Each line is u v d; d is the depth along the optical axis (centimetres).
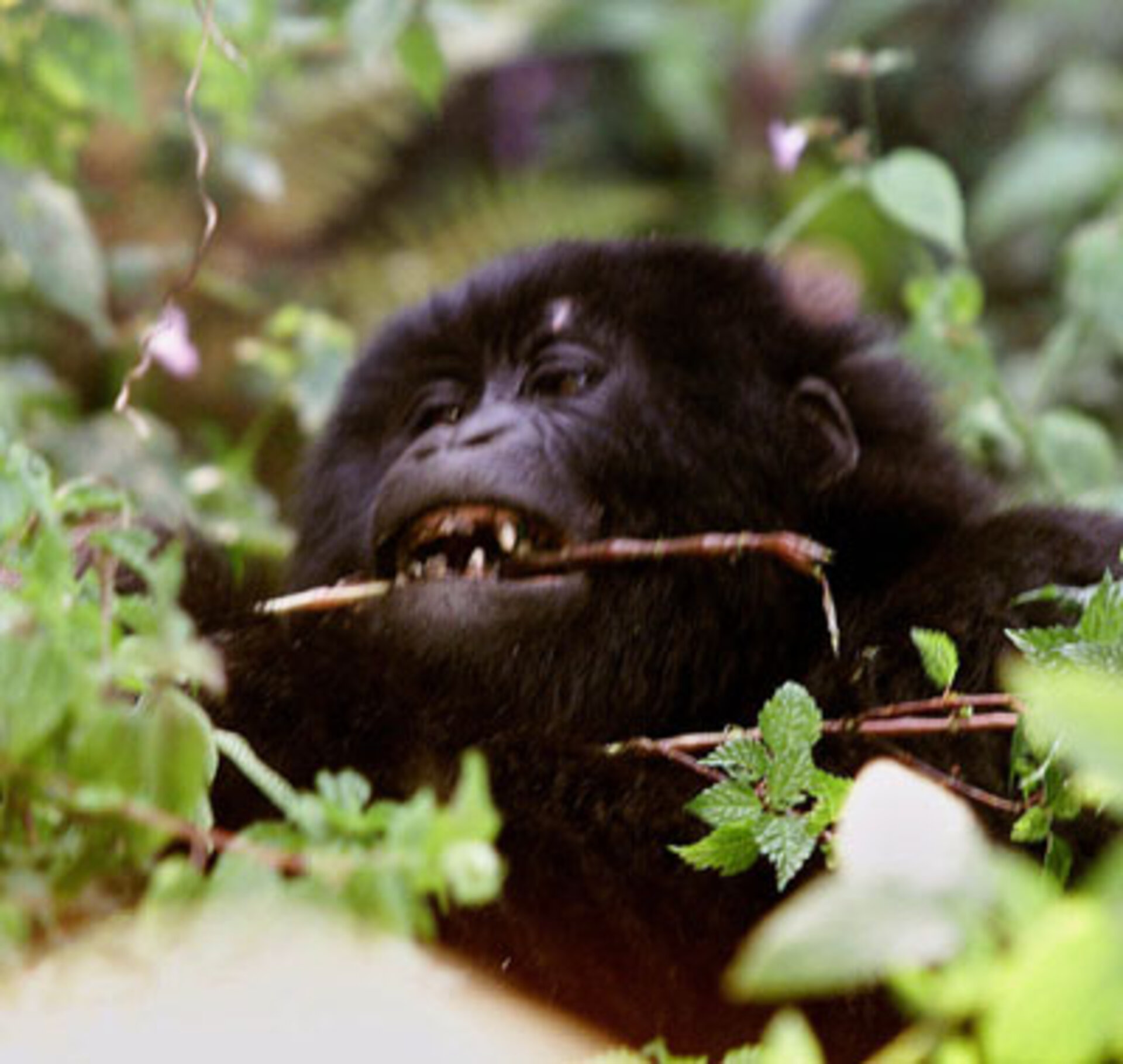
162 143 1262
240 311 1259
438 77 872
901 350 769
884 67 924
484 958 554
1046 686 285
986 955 312
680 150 1783
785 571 652
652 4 1825
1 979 394
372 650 597
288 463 1237
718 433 669
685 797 567
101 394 1108
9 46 807
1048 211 1580
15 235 833
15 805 404
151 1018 396
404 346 702
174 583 382
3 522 423
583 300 681
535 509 618
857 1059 532
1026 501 712
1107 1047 374
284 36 899
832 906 283
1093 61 1720
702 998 552
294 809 390
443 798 579
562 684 605
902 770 313
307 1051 398
